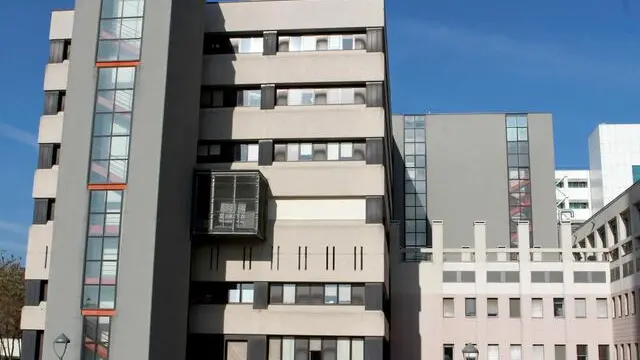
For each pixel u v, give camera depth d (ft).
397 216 286.05
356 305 151.02
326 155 160.04
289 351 151.84
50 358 127.95
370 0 164.76
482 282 207.51
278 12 166.61
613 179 431.84
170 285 138.31
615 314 201.67
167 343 136.26
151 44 139.74
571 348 203.10
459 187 286.87
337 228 153.79
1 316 223.10
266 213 156.46
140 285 128.88
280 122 160.97
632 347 187.01
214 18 167.32
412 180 289.33
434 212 285.43
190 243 151.23
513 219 282.15
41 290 153.99
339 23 164.55
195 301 154.10
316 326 150.00
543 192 283.79
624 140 436.35
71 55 140.77
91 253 131.64
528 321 204.74
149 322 127.44
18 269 232.12
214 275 154.20
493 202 284.20
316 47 165.78
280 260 153.69
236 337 151.74
